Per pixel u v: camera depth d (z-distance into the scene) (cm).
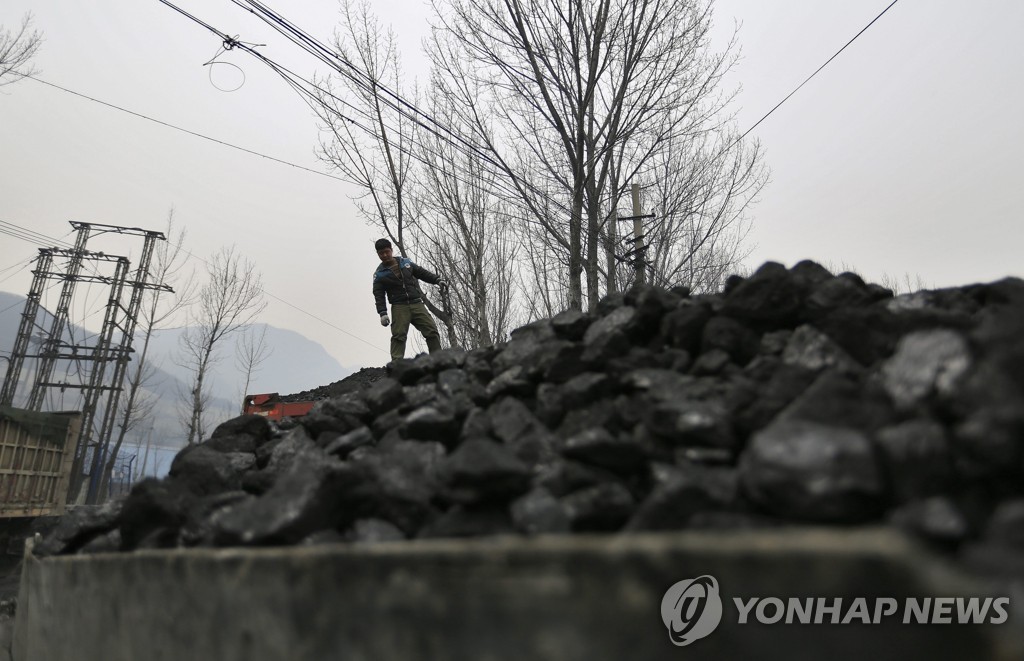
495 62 1109
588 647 148
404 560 180
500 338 1839
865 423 199
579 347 330
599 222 1213
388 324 825
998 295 312
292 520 241
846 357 263
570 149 1084
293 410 1258
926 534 148
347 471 259
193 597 242
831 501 163
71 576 342
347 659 188
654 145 1154
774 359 283
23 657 402
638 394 289
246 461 411
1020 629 116
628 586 145
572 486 227
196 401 2777
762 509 182
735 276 364
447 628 169
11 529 1238
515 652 157
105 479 3166
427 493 261
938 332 213
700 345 323
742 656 134
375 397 401
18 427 1235
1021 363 171
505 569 162
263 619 213
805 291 315
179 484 354
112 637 290
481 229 1588
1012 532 138
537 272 1769
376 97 1174
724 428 234
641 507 198
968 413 175
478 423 313
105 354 3225
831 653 127
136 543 328
